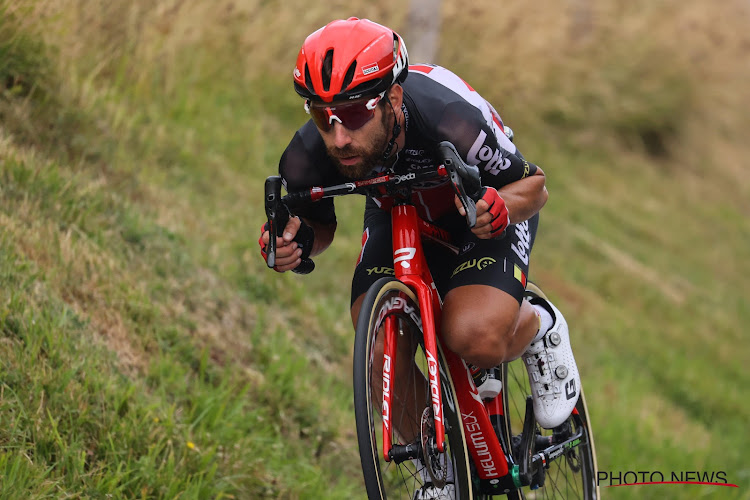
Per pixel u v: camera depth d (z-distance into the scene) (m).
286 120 26.75
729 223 39.38
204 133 21.61
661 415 21.48
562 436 10.30
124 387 10.48
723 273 34.88
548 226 30.50
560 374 9.66
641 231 34.59
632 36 43.88
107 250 13.20
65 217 13.18
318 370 15.21
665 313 28.50
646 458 18.14
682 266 33.47
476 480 9.05
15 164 13.18
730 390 25.09
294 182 8.33
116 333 11.69
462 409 8.70
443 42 35.12
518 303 8.44
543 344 9.71
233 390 12.45
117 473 8.88
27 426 8.79
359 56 7.19
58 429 9.12
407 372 8.27
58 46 17.34
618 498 16.78
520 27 39.25
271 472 11.12
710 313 30.55
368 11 31.83
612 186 37.19
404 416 8.27
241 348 13.89
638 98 41.72
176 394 11.28
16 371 9.31
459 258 8.76
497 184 8.34
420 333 8.38
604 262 29.86
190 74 23.89
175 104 21.77
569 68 40.56
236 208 18.81
